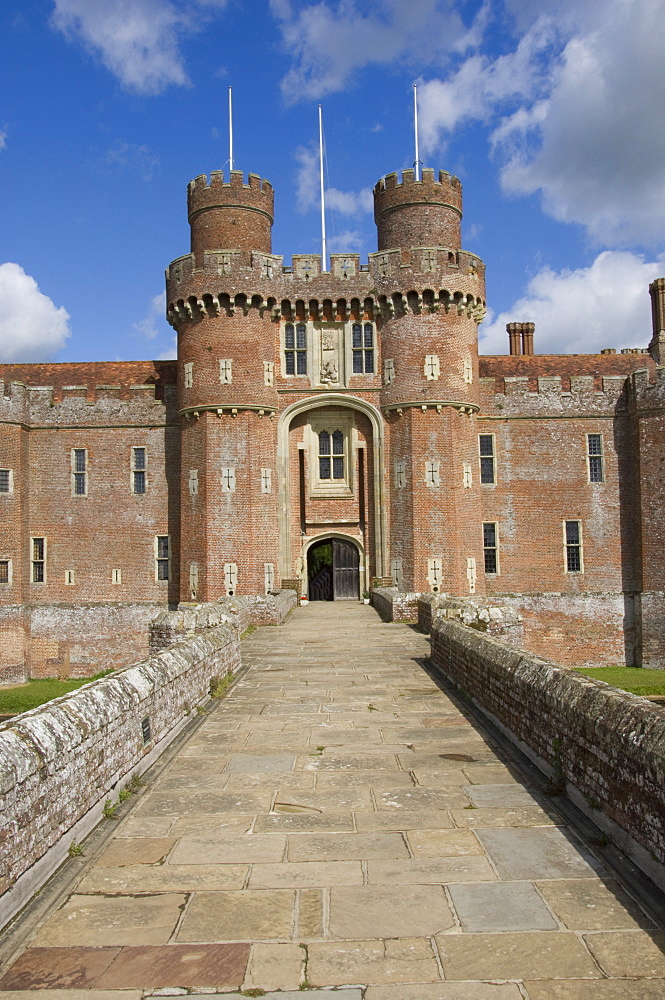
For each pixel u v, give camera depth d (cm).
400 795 851
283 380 3372
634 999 479
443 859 680
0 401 3522
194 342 3316
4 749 600
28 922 576
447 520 3231
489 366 3934
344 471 3456
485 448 3588
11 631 3491
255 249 3484
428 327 3284
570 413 3584
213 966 521
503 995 485
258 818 789
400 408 3288
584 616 3534
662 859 602
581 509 3566
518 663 1041
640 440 3438
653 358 3997
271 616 2628
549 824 757
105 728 799
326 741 1084
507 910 587
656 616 3381
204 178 3488
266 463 3297
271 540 3281
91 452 3625
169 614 1706
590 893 611
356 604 3391
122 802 834
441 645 1633
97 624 3572
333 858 688
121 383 3869
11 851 583
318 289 3341
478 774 918
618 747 683
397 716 1230
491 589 3534
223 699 1381
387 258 3309
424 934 556
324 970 514
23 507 3584
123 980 507
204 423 3272
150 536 3575
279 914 589
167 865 678
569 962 518
